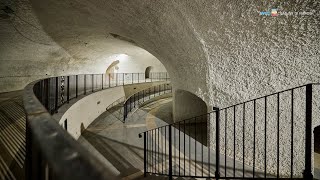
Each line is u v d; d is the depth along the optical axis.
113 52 15.78
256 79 4.59
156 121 9.89
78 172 0.56
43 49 10.66
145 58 20.38
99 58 16.33
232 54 4.71
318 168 4.78
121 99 14.66
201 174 4.68
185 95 9.45
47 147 0.74
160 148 6.40
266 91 4.52
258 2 3.64
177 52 6.62
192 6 4.41
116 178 0.49
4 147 3.06
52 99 7.22
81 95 8.91
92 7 6.55
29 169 1.38
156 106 13.23
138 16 5.98
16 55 10.16
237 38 4.39
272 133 4.61
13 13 6.67
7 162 2.61
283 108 4.39
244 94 4.84
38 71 12.31
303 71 4.04
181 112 9.47
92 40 11.61
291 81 4.20
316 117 4.12
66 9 6.86
